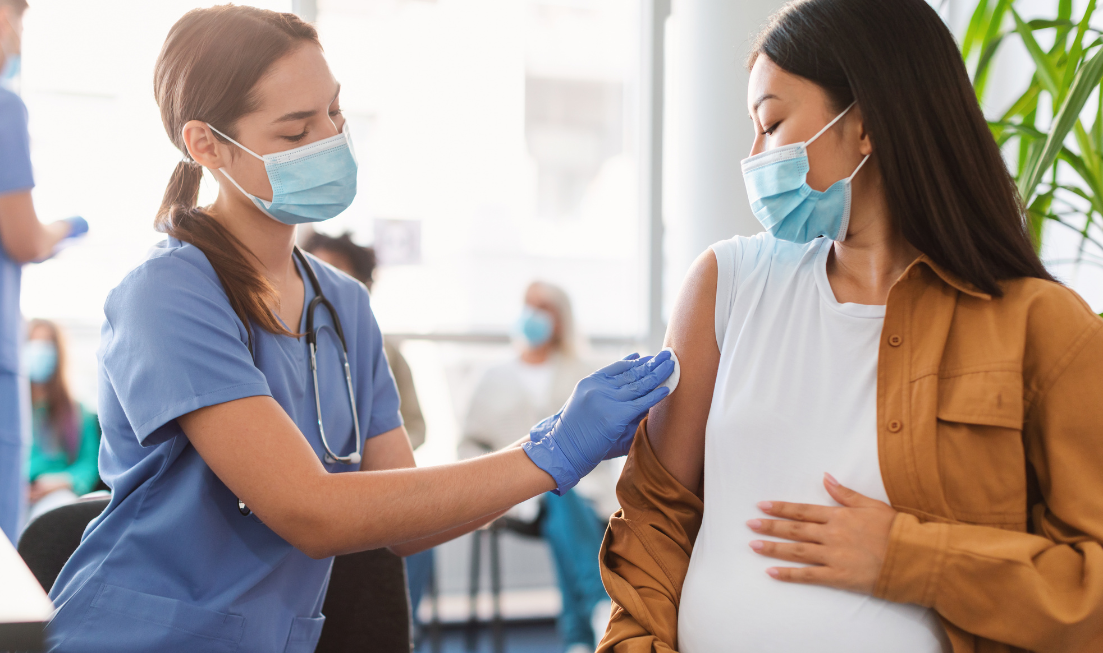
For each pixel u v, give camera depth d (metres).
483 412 3.32
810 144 1.01
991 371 0.92
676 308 1.16
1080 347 0.90
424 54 3.65
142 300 1.05
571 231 3.95
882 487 0.96
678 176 2.87
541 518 3.08
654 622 1.04
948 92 0.98
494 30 3.76
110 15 3.09
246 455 1.01
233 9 1.14
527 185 3.88
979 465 0.92
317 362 1.22
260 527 1.11
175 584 1.08
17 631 0.66
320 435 1.19
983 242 0.97
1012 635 0.87
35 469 3.04
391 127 3.61
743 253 1.14
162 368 1.02
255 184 1.14
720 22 2.66
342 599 1.30
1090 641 0.86
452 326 3.62
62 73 3.07
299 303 1.24
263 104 1.11
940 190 0.97
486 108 3.76
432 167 3.68
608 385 1.10
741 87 2.66
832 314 1.03
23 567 0.81
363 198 3.58
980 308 0.96
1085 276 2.15
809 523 0.96
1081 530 0.88
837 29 0.99
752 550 0.99
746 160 1.07
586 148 3.97
